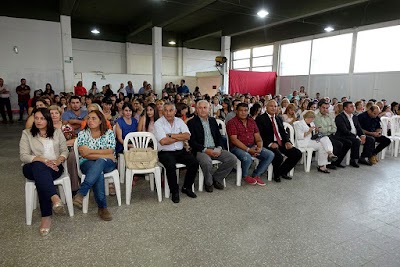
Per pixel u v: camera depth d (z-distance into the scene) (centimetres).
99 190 238
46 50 905
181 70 1370
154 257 188
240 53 1397
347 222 242
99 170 238
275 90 1189
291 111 448
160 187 279
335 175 373
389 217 253
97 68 1209
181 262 183
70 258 185
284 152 352
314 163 433
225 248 200
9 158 427
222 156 311
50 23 898
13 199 276
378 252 199
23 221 233
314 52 1039
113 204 272
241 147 324
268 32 1192
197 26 1219
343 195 303
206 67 1438
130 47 1257
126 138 304
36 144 236
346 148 402
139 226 229
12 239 206
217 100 675
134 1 880
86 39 1171
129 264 180
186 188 297
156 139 303
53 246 198
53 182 224
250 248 201
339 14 916
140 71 1297
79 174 263
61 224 230
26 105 858
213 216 249
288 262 186
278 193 307
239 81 1088
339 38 952
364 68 887
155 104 362
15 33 860
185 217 247
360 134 434
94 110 259
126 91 1064
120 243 204
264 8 772
